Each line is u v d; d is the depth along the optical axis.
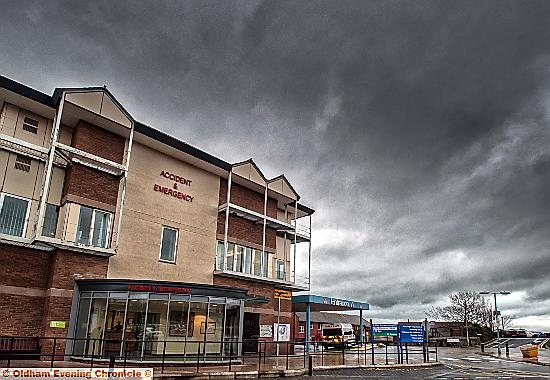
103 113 22.62
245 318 28.83
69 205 21.23
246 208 30.67
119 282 19.86
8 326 18.91
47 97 21.36
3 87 20.12
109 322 19.47
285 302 31.69
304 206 34.94
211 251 27.50
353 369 22.38
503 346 62.31
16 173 20.77
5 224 20.00
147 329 19.61
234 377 17.56
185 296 20.73
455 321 85.00
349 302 38.44
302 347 39.09
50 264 20.61
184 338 20.31
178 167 26.97
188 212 26.81
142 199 24.58
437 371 23.31
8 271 19.41
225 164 28.61
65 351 19.47
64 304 19.95
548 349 57.22
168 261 25.14
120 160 23.75
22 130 21.23
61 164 21.94
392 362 26.00
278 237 33.72
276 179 32.56
